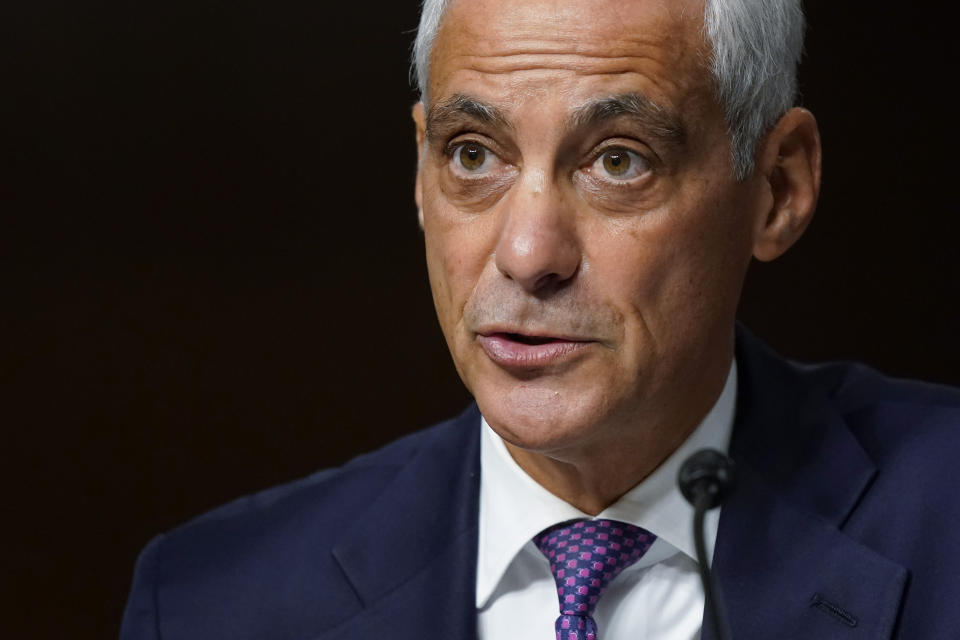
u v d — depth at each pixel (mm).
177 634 5594
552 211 4578
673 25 4637
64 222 11172
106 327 11195
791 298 10891
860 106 10633
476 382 4797
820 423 5484
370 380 11305
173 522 11180
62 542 11141
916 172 10633
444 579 5422
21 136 11117
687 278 4762
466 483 5605
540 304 4617
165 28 11070
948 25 10492
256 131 11148
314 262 11258
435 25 4918
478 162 4770
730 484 3941
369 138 11156
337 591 5516
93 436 11172
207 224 11211
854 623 4926
